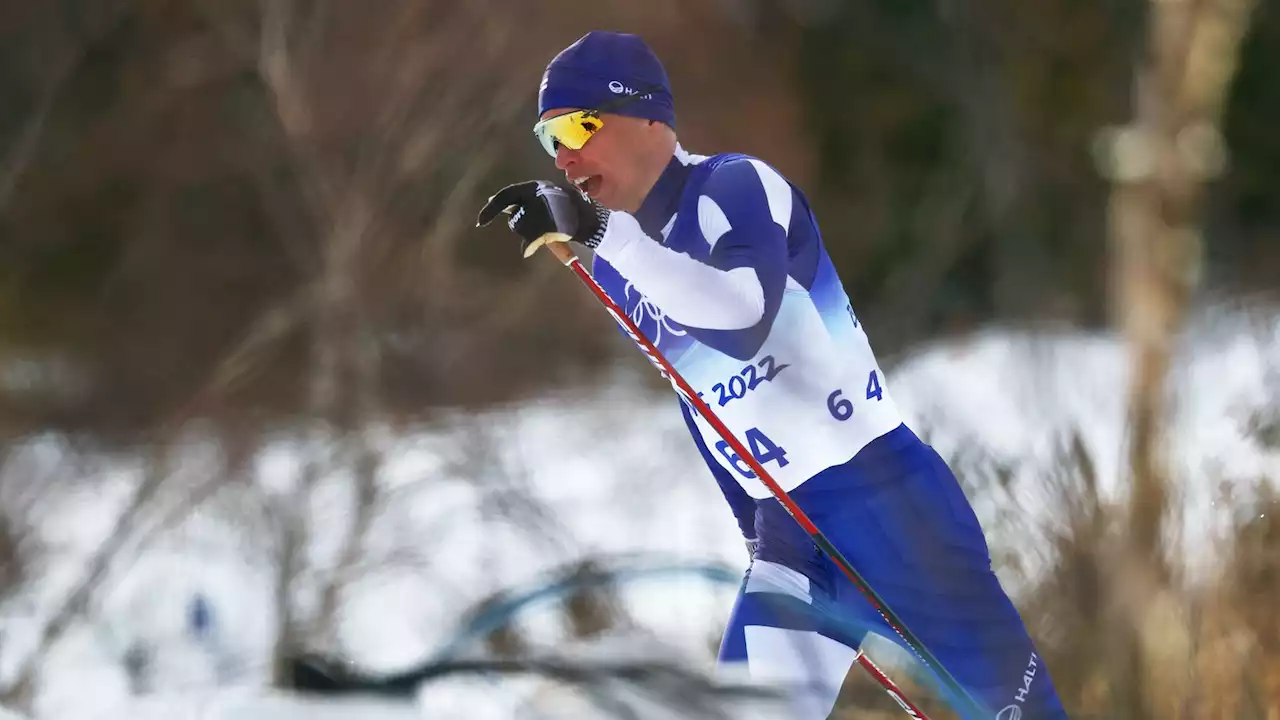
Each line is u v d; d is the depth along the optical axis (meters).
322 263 23.33
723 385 9.57
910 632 9.23
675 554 18.70
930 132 47.81
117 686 14.95
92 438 28.92
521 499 19.70
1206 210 41.62
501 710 6.27
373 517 19.11
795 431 9.41
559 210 9.00
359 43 24.48
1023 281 40.94
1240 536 11.15
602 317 30.47
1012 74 45.53
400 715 6.43
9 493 22.92
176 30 33.44
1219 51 19.02
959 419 18.45
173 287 35.22
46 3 35.06
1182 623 10.51
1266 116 46.06
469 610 15.02
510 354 28.77
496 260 31.72
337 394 21.38
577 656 6.58
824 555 9.69
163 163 35.25
